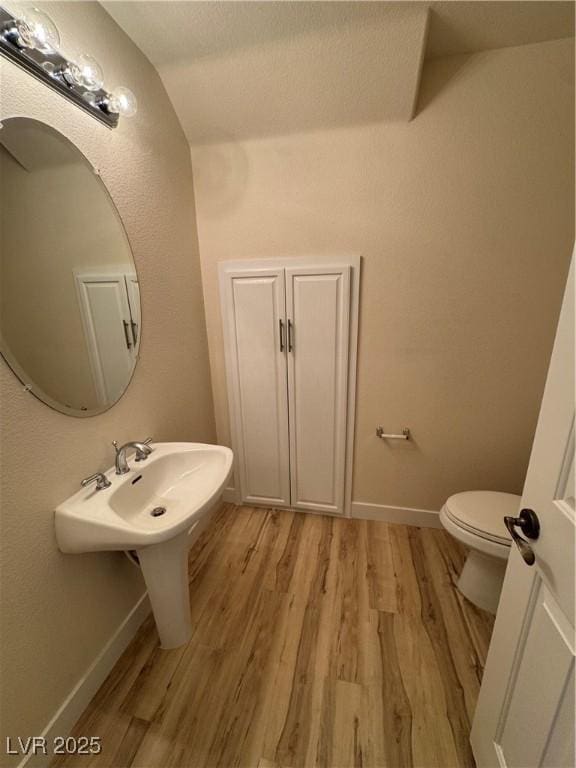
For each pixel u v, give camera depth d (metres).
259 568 1.61
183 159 1.54
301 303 1.65
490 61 1.24
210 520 1.96
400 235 1.49
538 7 1.06
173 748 0.97
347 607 1.39
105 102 1.00
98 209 1.07
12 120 0.78
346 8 1.06
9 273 0.79
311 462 1.91
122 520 0.91
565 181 1.30
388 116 1.35
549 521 0.62
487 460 1.71
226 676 1.15
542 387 1.54
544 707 0.61
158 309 1.41
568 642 0.55
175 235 1.50
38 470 0.89
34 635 0.90
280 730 1.00
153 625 1.34
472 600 1.40
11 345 0.80
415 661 1.18
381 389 1.72
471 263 1.46
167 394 1.50
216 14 1.09
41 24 0.75
